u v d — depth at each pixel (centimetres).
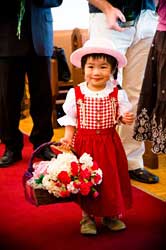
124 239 198
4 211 231
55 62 406
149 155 295
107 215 196
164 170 293
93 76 197
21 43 287
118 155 201
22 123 443
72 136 203
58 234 204
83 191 182
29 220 219
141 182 269
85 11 509
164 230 206
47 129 310
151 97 217
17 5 280
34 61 299
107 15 235
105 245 193
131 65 262
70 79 438
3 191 258
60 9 500
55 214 225
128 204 205
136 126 223
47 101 306
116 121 201
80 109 198
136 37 255
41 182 185
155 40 212
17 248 192
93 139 197
